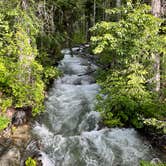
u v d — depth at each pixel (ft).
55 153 26.84
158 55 32.09
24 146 26.43
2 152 24.77
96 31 30.58
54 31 41.78
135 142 28.81
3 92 30.63
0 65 29.68
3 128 27.25
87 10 83.10
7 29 29.43
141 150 27.48
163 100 31.63
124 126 31.60
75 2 48.11
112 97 31.24
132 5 29.86
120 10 29.43
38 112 32.37
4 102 29.35
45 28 38.63
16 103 30.58
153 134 28.84
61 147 27.58
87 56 71.67
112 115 32.09
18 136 27.94
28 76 32.24
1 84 30.55
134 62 29.76
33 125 30.94
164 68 33.45
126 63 29.35
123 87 31.12
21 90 30.48
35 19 32.73
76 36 101.24
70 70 56.95
